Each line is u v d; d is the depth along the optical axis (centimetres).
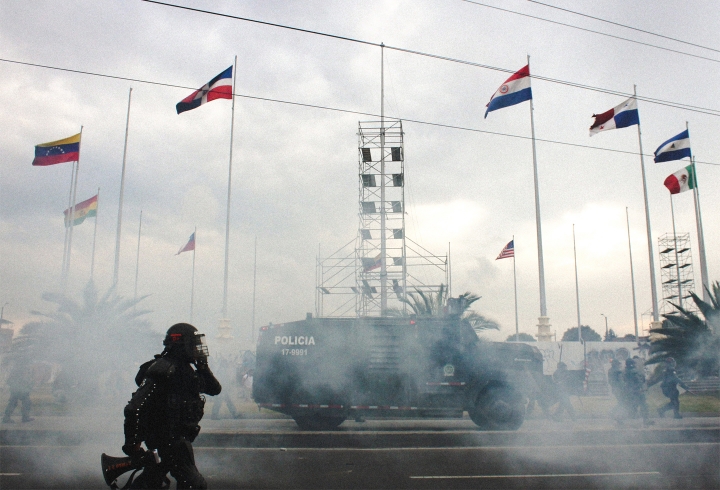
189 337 500
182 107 2734
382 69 3231
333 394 1551
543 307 2919
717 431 1519
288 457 1072
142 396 462
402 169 3275
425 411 1537
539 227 2980
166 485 484
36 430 1464
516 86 2594
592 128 2680
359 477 886
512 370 1567
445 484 836
